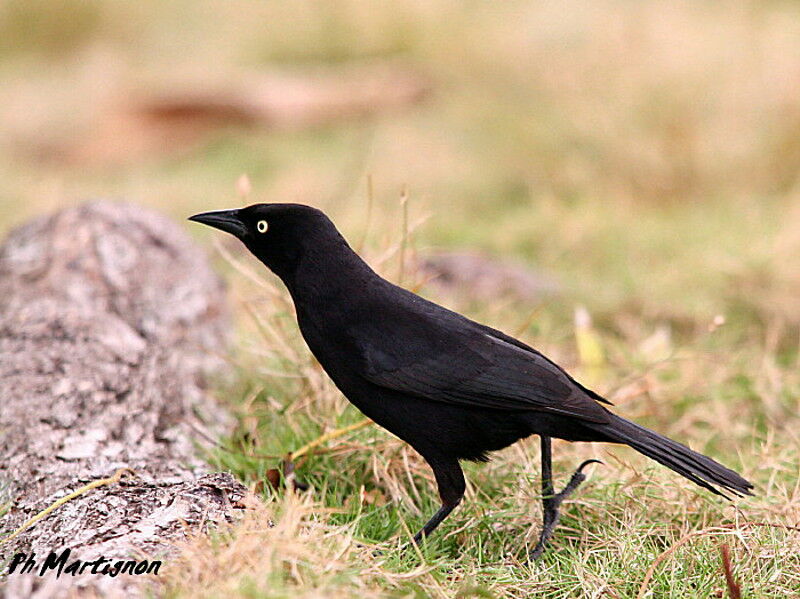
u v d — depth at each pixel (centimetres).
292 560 617
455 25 2256
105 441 838
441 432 750
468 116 1934
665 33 1816
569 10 2167
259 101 2048
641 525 777
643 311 1289
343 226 1465
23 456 808
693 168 1655
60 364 934
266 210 781
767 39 1819
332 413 905
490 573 712
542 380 733
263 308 1045
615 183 1667
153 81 2198
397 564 692
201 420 922
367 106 2078
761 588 695
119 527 683
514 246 1501
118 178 1859
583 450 906
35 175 1842
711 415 1035
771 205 1568
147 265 1136
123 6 2544
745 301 1309
